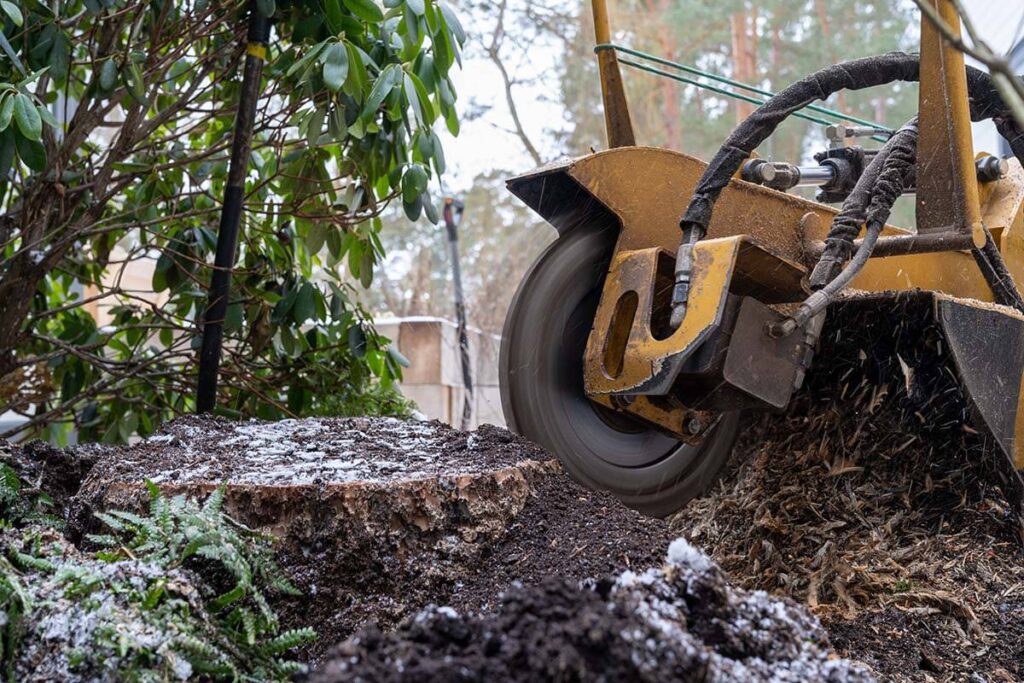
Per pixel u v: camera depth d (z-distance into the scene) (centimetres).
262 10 335
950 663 242
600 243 280
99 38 373
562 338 275
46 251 359
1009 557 281
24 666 173
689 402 263
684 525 314
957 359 266
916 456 310
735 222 279
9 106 275
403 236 1430
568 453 273
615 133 315
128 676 165
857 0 1471
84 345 396
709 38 1555
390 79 316
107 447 287
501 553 217
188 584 184
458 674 127
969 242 252
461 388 725
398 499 209
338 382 418
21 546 199
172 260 383
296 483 209
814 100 264
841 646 249
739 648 153
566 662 125
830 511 303
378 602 205
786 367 253
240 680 177
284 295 404
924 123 256
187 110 398
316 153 401
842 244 255
